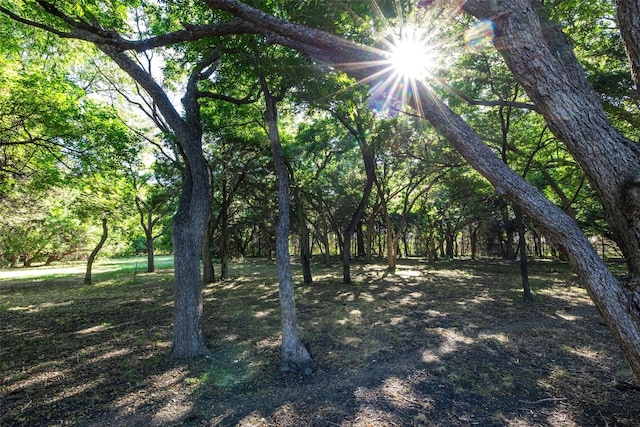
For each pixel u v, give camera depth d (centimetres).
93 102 988
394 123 1181
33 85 750
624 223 220
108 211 1358
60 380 438
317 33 316
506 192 257
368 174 1266
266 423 334
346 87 596
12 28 786
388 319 734
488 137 1016
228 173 1364
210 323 719
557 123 231
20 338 628
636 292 215
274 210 1748
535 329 643
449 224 2770
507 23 242
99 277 1780
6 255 2525
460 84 869
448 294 1033
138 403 376
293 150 1372
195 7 571
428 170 1515
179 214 541
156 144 1208
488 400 377
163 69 953
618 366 465
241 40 503
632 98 700
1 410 364
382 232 3347
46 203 1207
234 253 2958
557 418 339
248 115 1094
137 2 669
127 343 592
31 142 818
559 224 239
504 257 2822
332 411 355
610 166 219
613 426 324
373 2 439
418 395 389
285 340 472
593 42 760
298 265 2283
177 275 526
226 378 438
